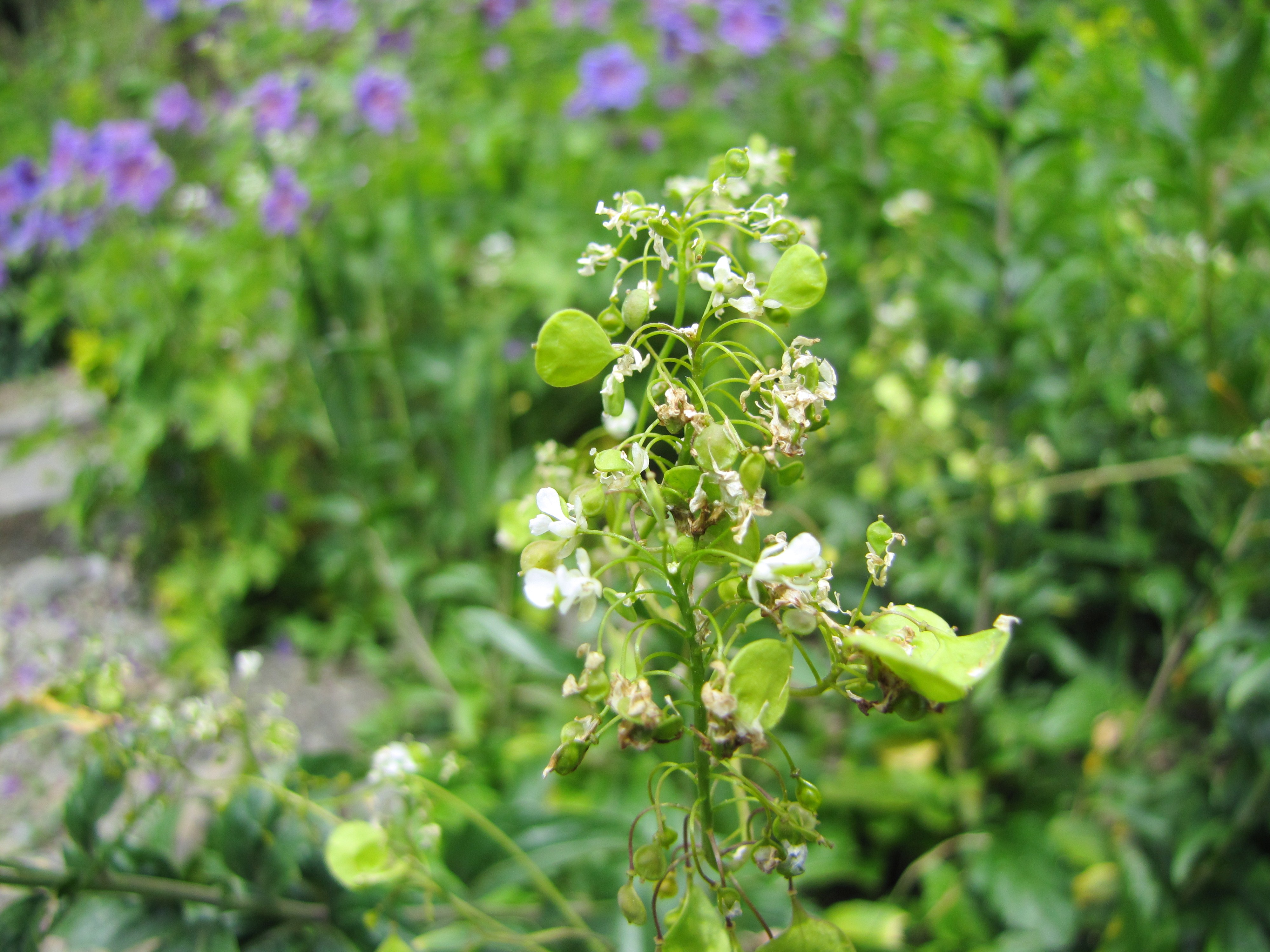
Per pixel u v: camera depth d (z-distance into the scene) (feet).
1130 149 1.40
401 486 1.60
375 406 1.83
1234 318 1.30
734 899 0.41
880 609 0.42
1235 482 1.14
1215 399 1.16
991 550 1.19
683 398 0.39
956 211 1.29
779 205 0.41
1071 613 1.40
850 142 1.78
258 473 1.73
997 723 1.20
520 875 0.76
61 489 2.08
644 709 0.38
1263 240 1.29
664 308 1.47
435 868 0.73
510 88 2.29
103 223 1.81
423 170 1.94
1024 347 1.38
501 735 1.26
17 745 1.06
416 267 1.79
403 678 1.53
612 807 1.03
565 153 2.11
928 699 0.38
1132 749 1.19
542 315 1.81
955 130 1.60
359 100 1.77
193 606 1.66
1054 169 1.46
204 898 0.67
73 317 2.13
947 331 1.51
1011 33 1.07
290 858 0.69
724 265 0.40
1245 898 1.01
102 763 0.66
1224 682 1.07
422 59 2.18
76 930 0.65
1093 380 1.29
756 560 0.39
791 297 0.39
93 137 1.74
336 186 1.78
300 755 0.77
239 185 1.77
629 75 1.97
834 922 0.99
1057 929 1.00
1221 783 1.07
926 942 1.09
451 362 1.58
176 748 0.67
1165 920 1.03
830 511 1.30
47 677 0.82
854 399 1.27
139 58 2.42
